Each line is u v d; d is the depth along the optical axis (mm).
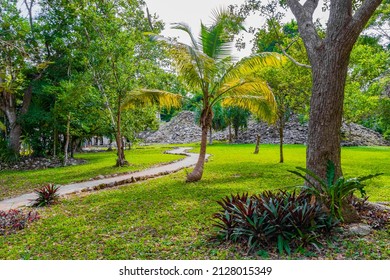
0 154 21859
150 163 19688
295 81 15352
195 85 11734
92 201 9070
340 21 5785
